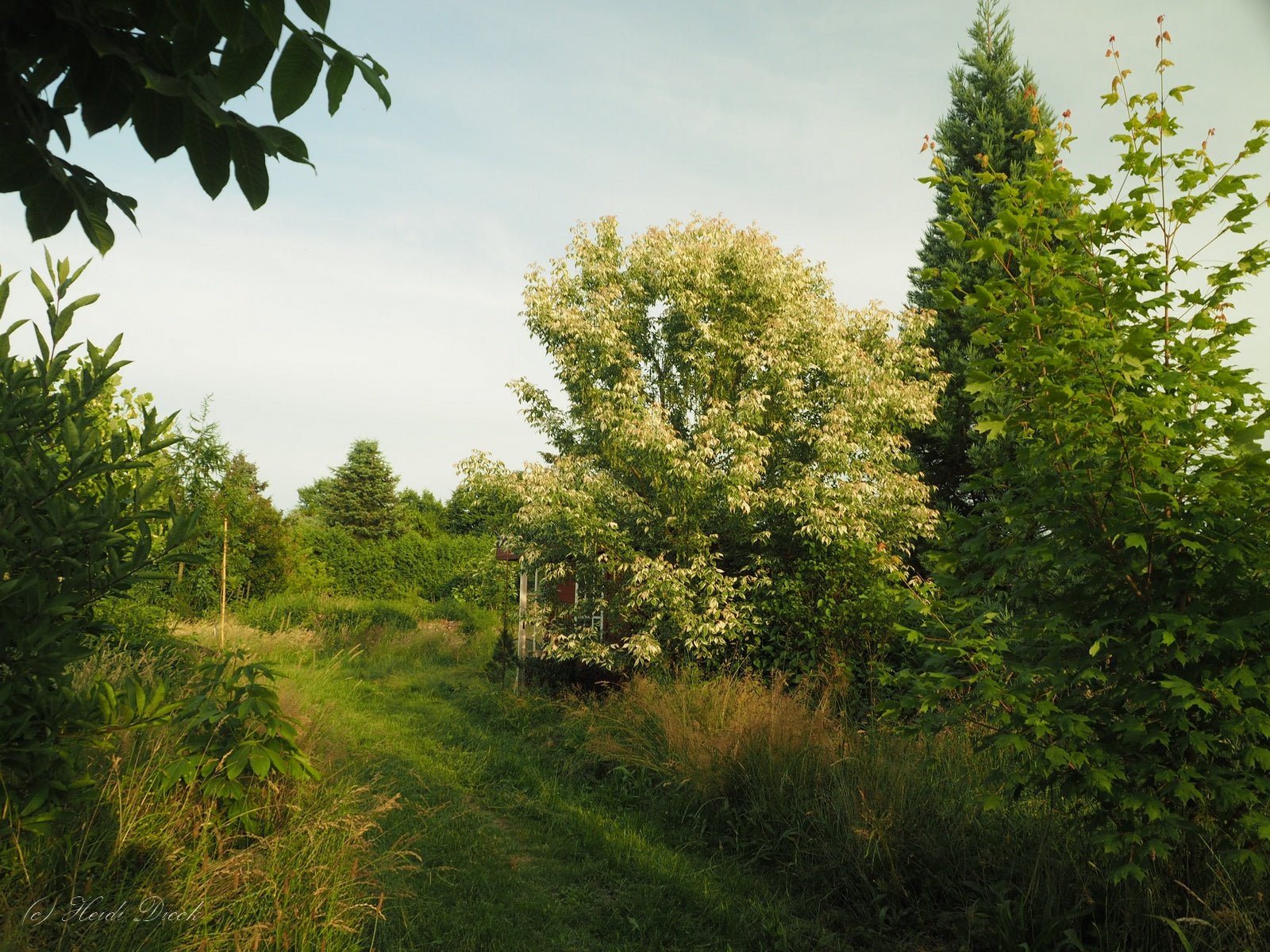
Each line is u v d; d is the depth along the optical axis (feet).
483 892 15.47
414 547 99.81
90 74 5.79
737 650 31.07
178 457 36.99
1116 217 11.25
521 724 31.55
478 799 22.17
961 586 12.67
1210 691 10.00
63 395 10.50
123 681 16.67
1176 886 11.51
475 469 38.81
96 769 13.38
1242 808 10.67
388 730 29.81
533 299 40.32
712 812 20.16
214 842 12.93
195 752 13.80
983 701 11.76
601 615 38.52
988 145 43.45
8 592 8.75
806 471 34.88
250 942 10.31
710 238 39.78
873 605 26.03
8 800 9.42
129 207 6.32
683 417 40.50
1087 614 11.73
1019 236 12.05
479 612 72.38
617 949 13.83
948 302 12.46
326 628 58.18
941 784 16.98
